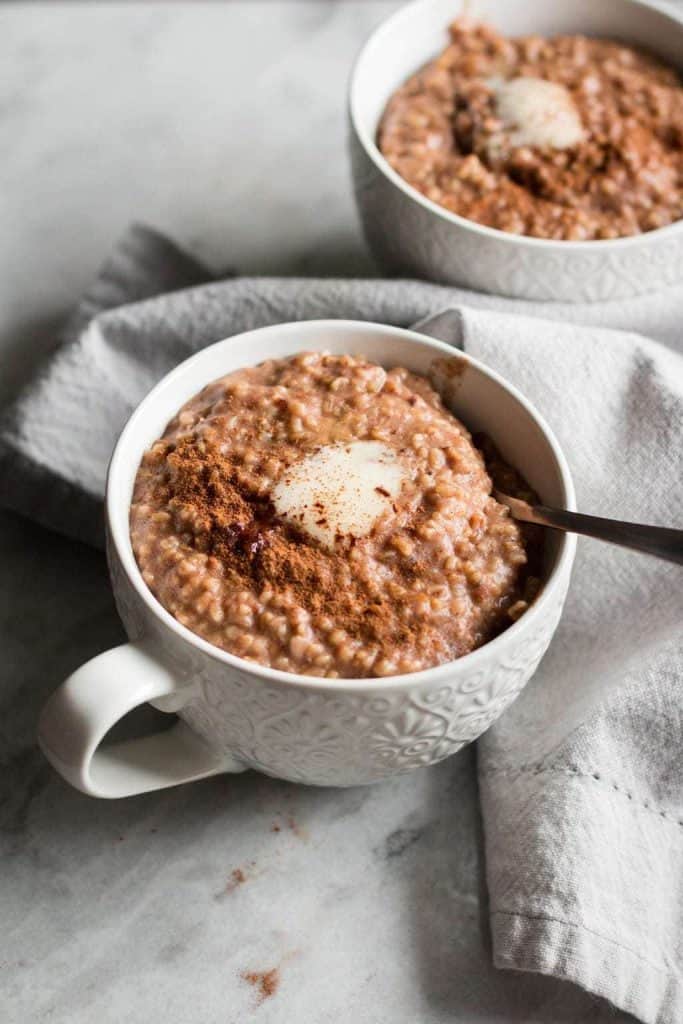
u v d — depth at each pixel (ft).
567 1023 1.35
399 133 1.80
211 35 2.22
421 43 1.87
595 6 1.88
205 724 1.34
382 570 1.34
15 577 1.63
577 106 1.80
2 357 1.83
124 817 1.46
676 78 1.86
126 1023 1.34
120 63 2.17
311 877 1.42
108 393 1.67
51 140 2.07
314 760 1.32
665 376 1.53
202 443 1.40
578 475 1.51
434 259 1.69
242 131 2.10
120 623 1.60
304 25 2.24
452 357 1.46
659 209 1.72
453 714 1.29
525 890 1.35
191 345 1.68
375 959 1.38
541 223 1.70
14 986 1.36
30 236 1.96
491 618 1.34
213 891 1.41
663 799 1.43
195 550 1.34
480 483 1.40
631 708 1.42
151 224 1.98
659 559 1.43
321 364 1.47
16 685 1.55
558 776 1.40
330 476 1.38
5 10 2.23
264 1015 1.34
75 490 1.63
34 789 1.48
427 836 1.45
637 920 1.35
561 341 1.55
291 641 1.29
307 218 2.00
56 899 1.41
